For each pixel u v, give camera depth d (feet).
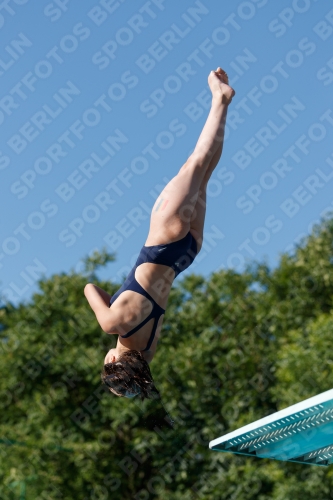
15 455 167.12
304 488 157.28
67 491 174.81
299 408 55.36
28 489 164.76
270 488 169.37
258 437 64.08
